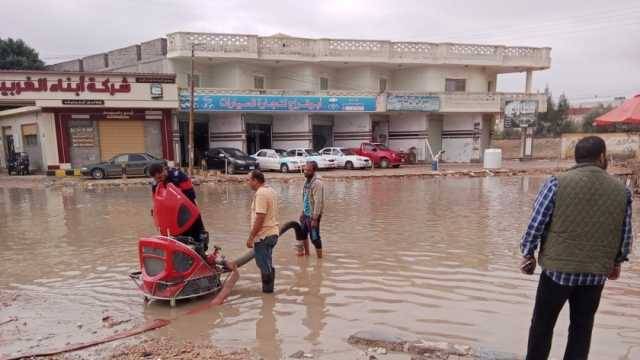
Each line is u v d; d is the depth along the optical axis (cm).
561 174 340
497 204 1411
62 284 666
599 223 322
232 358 418
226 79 3228
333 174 2511
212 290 605
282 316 528
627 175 1819
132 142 2744
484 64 3525
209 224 1123
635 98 1684
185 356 423
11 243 948
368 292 609
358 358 418
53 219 1232
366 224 1094
